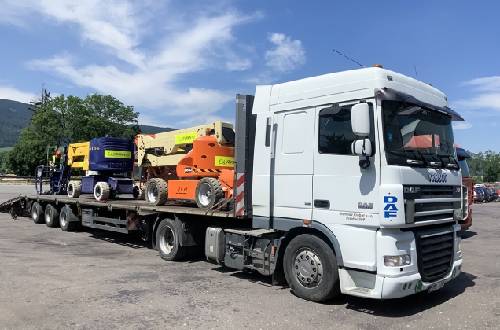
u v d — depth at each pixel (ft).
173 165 37.88
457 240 23.27
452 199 22.30
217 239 27.17
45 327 17.85
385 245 19.22
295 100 23.34
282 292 23.45
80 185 50.47
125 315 19.42
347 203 20.48
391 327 18.42
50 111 220.84
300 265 22.24
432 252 21.04
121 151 48.19
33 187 157.58
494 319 19.51
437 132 22.77
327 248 21.17
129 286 24.35
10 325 18.02
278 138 23.86
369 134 19.93
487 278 27.50
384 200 19.12
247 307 20.77
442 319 19.48
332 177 21.17
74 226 48.88
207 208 29.86
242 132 25.82
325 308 20.81
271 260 24.00
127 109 237.86
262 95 25.00
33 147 220.23
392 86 20.65
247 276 27.02
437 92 23.63
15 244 38.91
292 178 22.97
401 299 22.57
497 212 93.09
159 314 19.61
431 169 21.08
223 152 32.71
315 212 21.79
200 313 19.81
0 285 24.13
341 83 21.48
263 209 24.32
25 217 63.98
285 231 23.39
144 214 34.45
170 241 32.37
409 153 20.44
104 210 42.57
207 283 25.25
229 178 29.35
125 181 47.03
